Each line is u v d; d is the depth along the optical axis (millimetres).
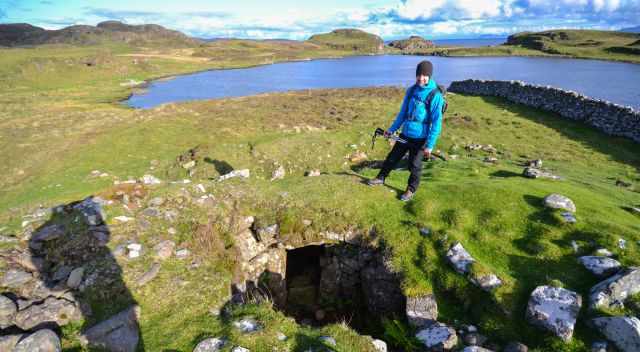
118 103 30391
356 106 20219
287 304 4848
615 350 2795
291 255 5422
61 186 9602
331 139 11414
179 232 4336
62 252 3750
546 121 15594
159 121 16531
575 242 3887
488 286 3465
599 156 10961
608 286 3119
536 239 4035
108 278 3449
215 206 4895
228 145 11328
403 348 3389
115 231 4059
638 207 5312
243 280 4113
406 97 4359
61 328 3020
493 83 22484
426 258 3967
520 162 9773
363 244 4508
